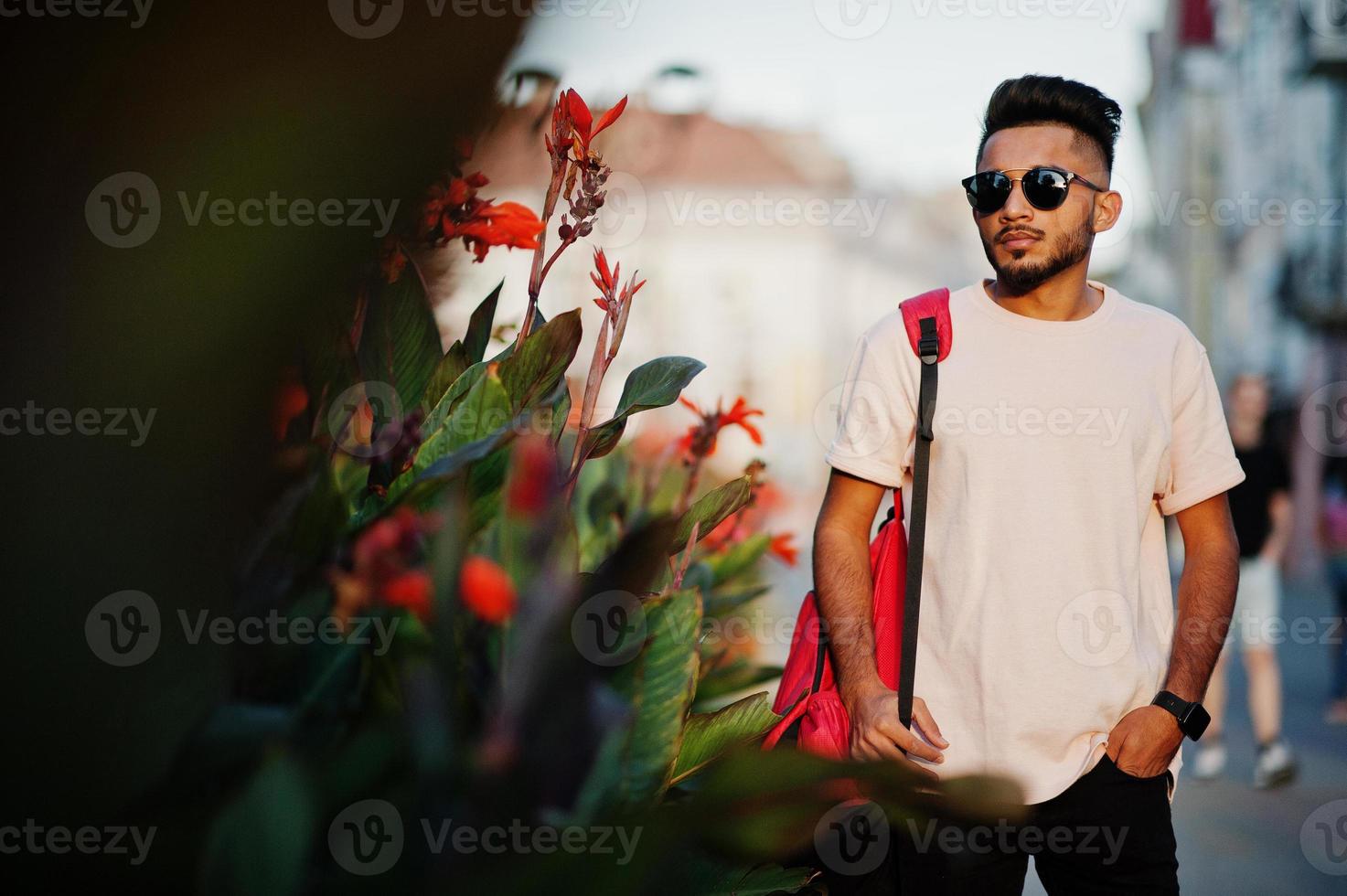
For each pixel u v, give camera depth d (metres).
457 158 0.93
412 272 1.45
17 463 0.78
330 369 1.20
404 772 0.94
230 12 0.78
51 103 0.77
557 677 0.93
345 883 0.88
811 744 1.88
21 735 0.80
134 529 0.80
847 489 2.07
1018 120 2.02
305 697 1.02
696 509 1.66
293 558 1.04
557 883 0.88
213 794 0.87
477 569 0.97
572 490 1.54
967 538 1.96
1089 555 1.95
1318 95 20.03
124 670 0.83
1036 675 1.92
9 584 0.78
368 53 0.80
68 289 0.78
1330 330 18.64
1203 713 1.93
